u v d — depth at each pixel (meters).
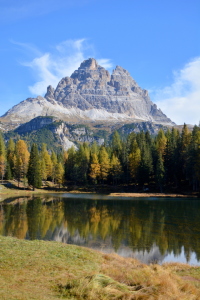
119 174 101.81
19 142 121.94
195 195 75.81
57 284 13.52
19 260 17.58
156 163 96.56
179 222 39.81
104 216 44.94
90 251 22.72
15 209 51.97
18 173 99.81
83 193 93.31
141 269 17.25
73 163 125.94
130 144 117.69
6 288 12.10
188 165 82.75
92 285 12.66
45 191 98.25
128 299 11.52
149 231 34.00
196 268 19.64
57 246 22.92
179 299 11.88
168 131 123.69
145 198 74.25
